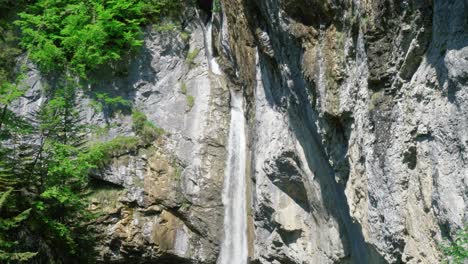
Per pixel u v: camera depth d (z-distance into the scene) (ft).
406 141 23.72
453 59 20.44
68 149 50.47
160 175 56.59
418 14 22.67
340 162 31.71
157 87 60.18
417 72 23.09
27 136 53.06
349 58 28.12
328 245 38.83
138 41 59.41
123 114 58.90
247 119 53.62
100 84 59.98
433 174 21.86
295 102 37.14
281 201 44.50
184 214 56.18
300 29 32.07
